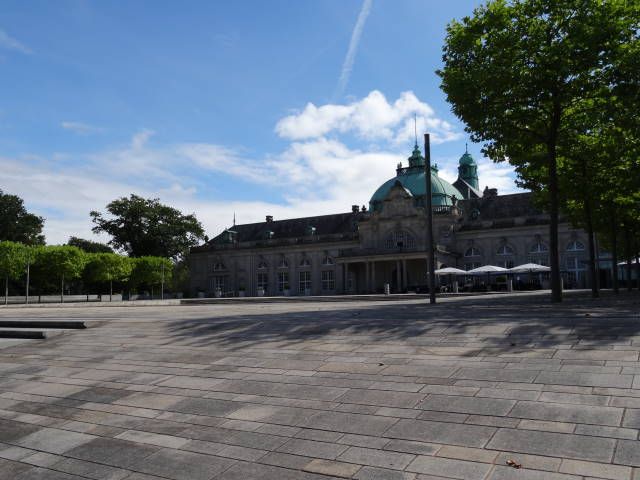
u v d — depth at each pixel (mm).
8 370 12695
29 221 94000
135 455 6879
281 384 9383
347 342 11922
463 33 24672
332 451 6484
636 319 11500
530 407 7199
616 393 7336
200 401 8930
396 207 83312
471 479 5473
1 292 83938
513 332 11172
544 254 74000
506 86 23469
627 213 34938
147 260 81312
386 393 8352
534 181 31359
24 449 7406
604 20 21922
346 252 81562
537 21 23312
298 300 51406
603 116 23250
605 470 5406
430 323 12914
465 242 79500
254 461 6406
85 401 9570
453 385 8383
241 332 14359
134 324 17297
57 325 18266
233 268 100500
